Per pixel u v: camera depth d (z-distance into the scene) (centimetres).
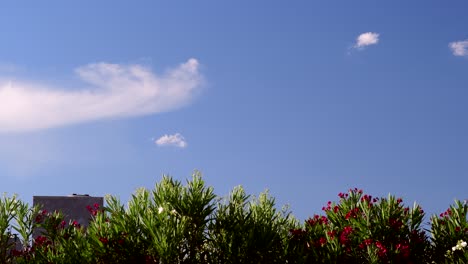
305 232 802
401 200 801
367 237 773
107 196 736
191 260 720
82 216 978
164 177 754
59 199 975
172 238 689
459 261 763
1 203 776
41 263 742
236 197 776
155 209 724
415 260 785
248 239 729
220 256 739
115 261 712
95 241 715
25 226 786
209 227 745
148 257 695
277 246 766
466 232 789
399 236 777
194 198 725
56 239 788
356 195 828
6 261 768
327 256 764
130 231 715
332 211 829
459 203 805
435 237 807
